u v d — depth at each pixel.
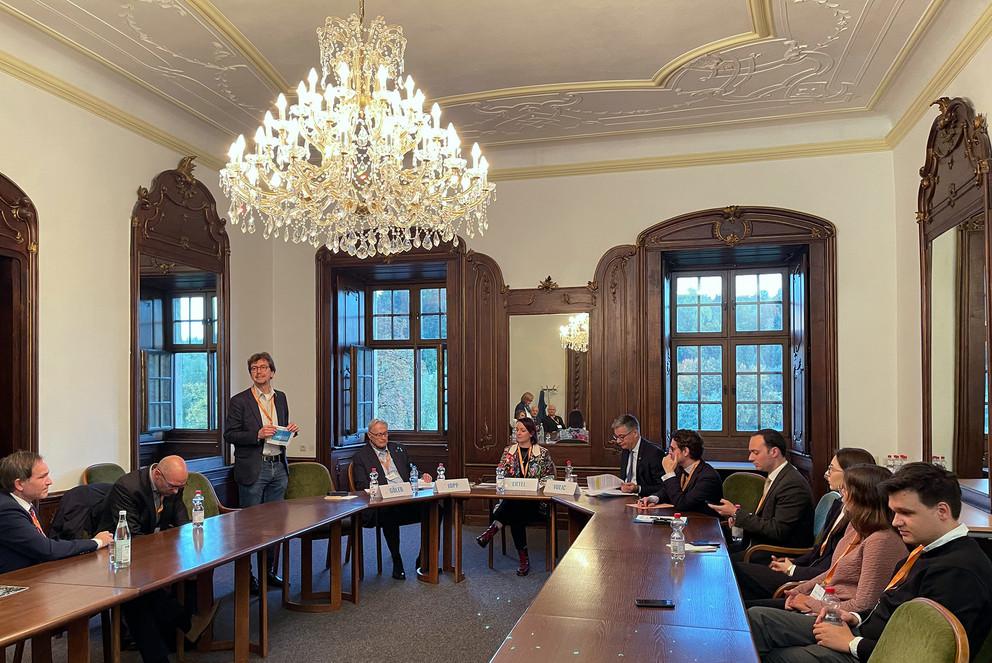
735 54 5.34
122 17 4.70
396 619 4.77
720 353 8.30
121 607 3.71
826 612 2.81
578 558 3.49
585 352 7.45
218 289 7.11
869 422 6.73
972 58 4.67
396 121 4.06
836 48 5.24
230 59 5.34
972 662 2.31
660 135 7.17
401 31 4.34
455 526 5.65
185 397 6.85
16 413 4.93
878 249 6.76
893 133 6.53
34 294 5.01
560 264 7.54
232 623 4.75
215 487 6.84
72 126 5.40
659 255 7.27
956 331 5.07
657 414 7.23
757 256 7.59
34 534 3.45
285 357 8.08
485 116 6.62
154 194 6.20
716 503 4.78
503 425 7.61
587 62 5.48
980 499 4.56
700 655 2.26
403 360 9.12
